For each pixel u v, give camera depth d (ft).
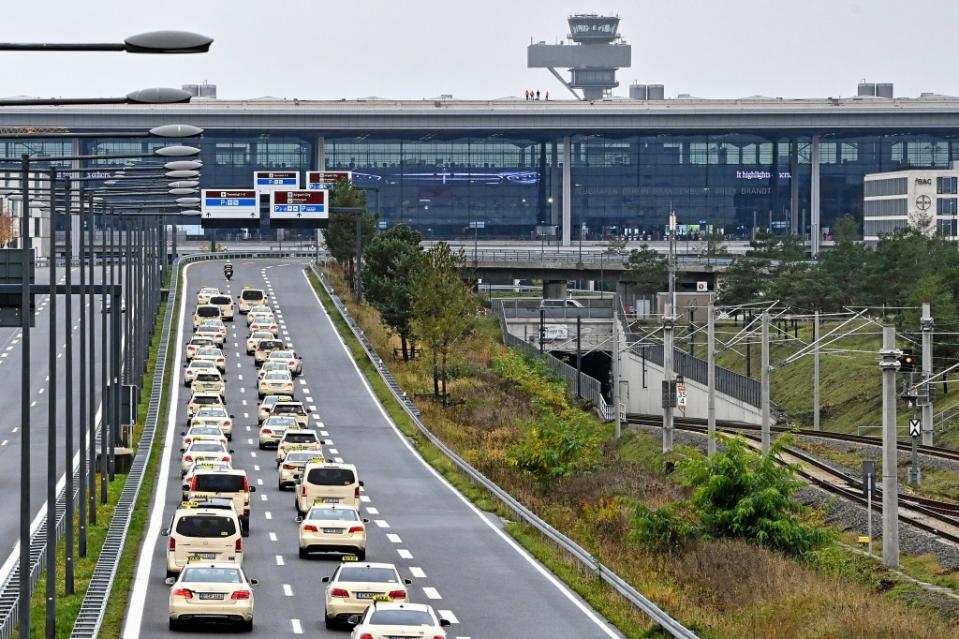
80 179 443.73
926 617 405.80
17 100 265.54
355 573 342.64
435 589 413.80
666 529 495.82
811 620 381.81
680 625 334.03
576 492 654.53
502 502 586.86
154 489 622.13
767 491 497.87
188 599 332.60
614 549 481.87
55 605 352.28
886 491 503.20
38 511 562.25
